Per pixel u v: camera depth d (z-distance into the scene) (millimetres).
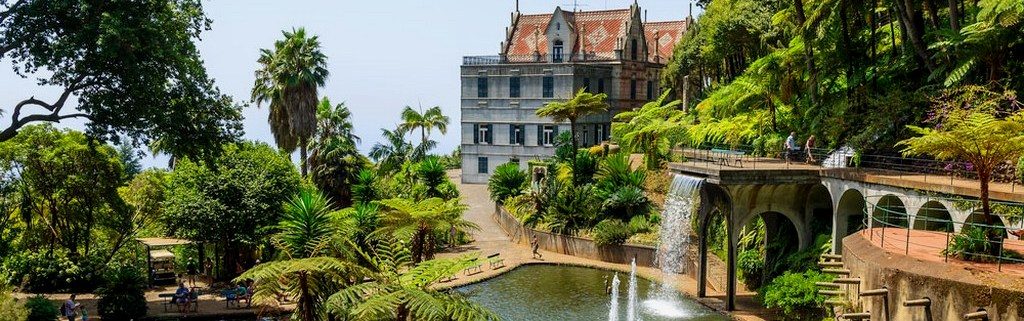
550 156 57688
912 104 25906
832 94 32906
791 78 33500
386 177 54688
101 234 36219
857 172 23516
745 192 26234
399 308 13195
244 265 35375
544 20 61594
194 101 28250
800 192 26922
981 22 23562
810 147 28531
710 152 37688
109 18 23812
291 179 34594
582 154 44531
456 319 12312
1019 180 19266
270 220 32656
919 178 21250
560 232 39156
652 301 28531
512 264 36062
